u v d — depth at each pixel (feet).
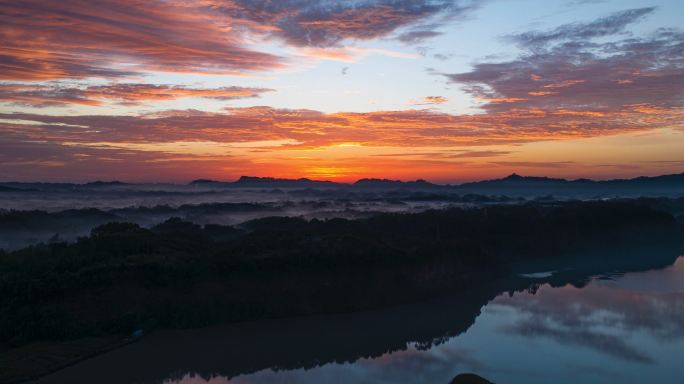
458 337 122.83
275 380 96.53
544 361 106.11
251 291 137.69
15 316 110.73
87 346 107.76
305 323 132.05
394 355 110.52
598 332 126.31
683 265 240.32
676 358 107.55
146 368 100.48
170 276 131.54
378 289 153.28
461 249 193.98
